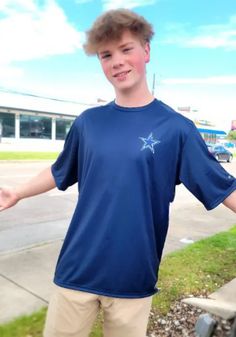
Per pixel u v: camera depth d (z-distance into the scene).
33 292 3.47
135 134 1.58
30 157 18.50
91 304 1.68
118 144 1.58
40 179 1.96
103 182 1.58
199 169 1.58
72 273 1.67
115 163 1.57
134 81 1.61
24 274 3.90
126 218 1.56
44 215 6.96
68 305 1.69
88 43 1.66
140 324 1.70
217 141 37.41
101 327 2.78
